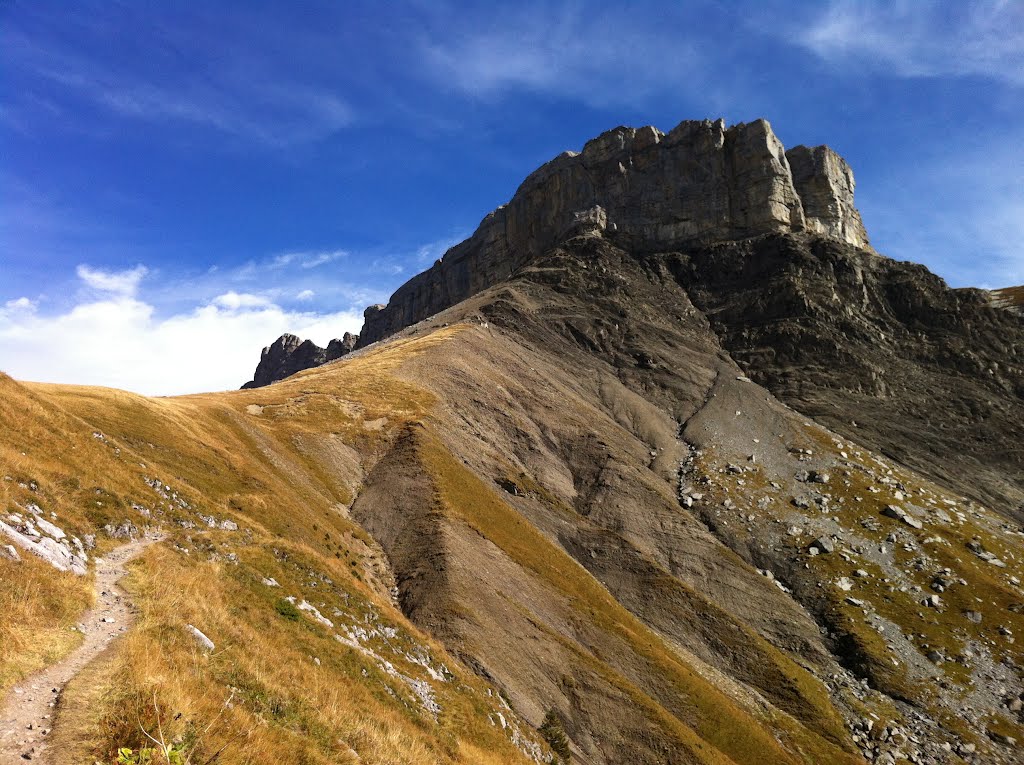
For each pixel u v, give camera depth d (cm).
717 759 5038
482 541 6638
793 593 9025
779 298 18475
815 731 6538
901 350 17375
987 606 8650
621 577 8106
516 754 3344
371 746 1850
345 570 4950
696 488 11388
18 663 1371
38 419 3412
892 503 11069
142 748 1059
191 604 2119
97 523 2750
